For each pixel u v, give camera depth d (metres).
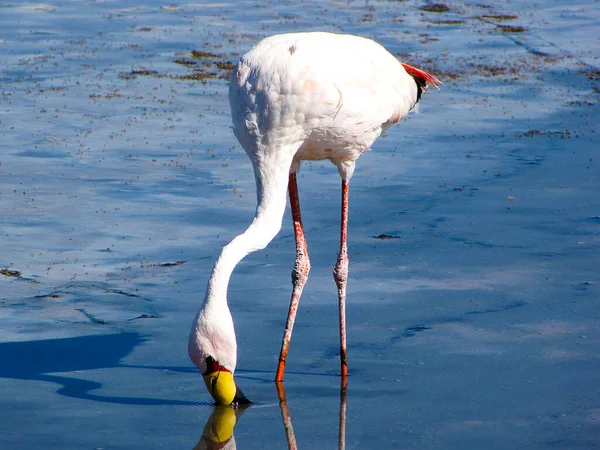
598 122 20.67
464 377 8.43
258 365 8.92
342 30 30.52
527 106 22.19
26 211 13.68
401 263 11.84
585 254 12.09
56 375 8.62
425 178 16.19
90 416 7.72
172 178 15.77
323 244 12.72
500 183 15.82
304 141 9.00
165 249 12.38
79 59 25.66
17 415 7.71
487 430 7.32
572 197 14.95
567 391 8.04
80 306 10.34
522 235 12.96
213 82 23.77
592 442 7.07
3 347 9.20
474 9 35.16
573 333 9.41
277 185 8.73
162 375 8.69
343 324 8.80
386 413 7.73
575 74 25.77
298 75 8.63
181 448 7.11
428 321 9.88
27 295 10.61
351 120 8.91
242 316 10.14
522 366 8.62
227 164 16.78
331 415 7.74
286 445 7.16
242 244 8.12
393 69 9.58
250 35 29.44
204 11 33.19
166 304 10.47
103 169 16.16
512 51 28.52
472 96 23.05
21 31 28.98
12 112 19.92
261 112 8.69
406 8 35.03
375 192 15.34
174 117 20.20
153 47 27.45
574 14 34.47
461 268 11.61
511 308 10.19
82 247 12.32
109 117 19.94
